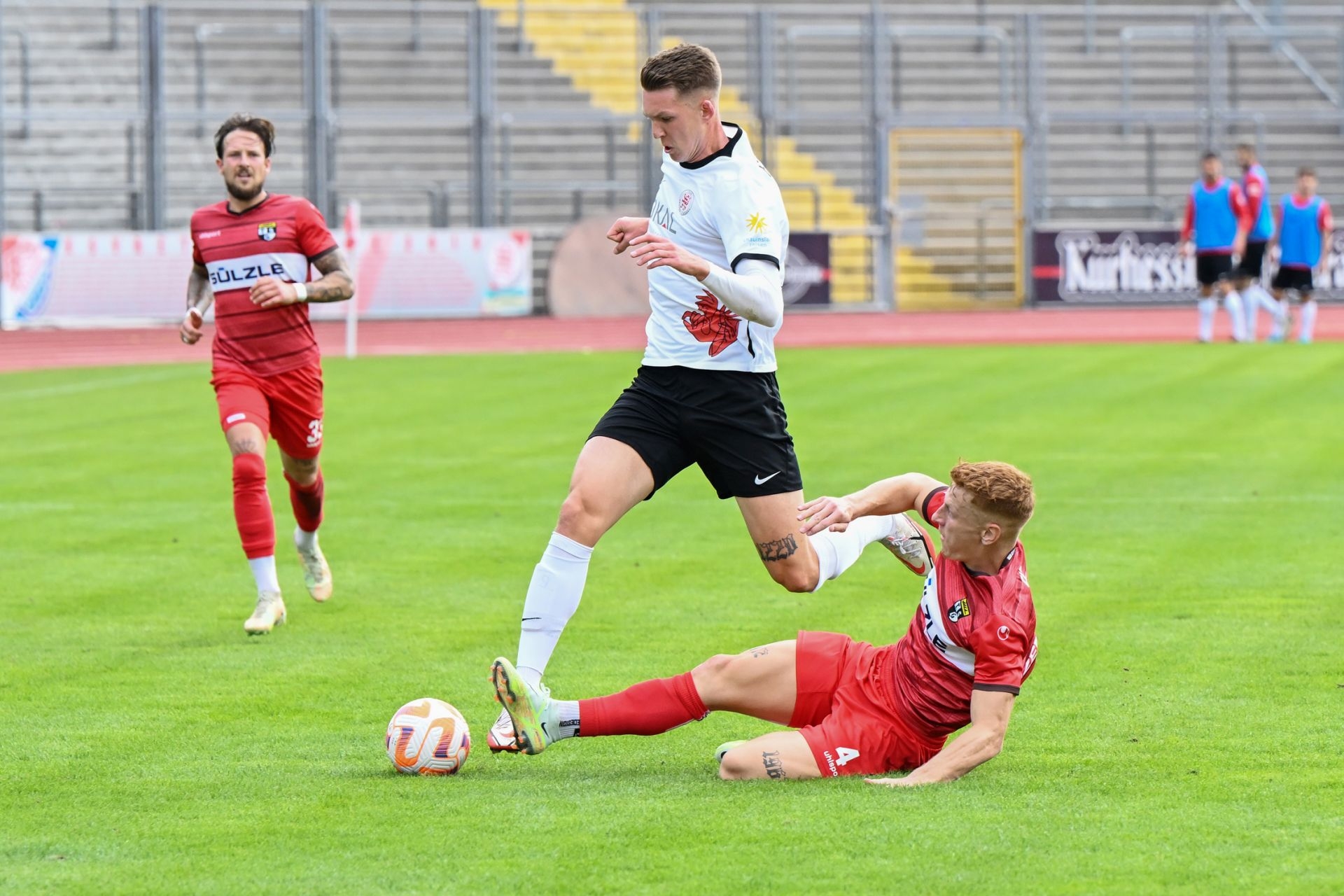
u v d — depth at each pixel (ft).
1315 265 224.53
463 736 50.19
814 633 51.11
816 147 318.86
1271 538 90.89
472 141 293.02
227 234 73.77
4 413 155.53
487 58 292.20
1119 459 120.47
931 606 47.78
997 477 46.01
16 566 86.22
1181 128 330.54
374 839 42.98
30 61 294.66
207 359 216.13
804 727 50.11
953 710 48.39
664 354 55.26
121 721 56.65
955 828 43.14
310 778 49.57
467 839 42.88
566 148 312.91
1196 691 59.52
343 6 311.27
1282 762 50.11
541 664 54.60
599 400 161.07
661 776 49.75
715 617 73.46
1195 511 99.66
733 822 44.01
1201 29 321.52
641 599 77.46
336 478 115.55
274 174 300.61
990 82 331.16
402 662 65.77
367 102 310.04
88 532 95.96
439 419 147.64
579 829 43.62
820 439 130.21
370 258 272.92
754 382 55.06
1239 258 228.63
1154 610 73.61
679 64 53.62
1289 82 336.49
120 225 289.74
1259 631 69.15
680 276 54.75
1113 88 333.83
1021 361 198.29
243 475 71.61
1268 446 126.82
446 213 295.28
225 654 67.05
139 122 295.89
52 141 291.58
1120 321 275.80
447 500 106.52
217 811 45.83
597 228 288.10
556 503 105.40
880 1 333.83
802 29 312.91
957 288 315.37
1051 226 299.17
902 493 51.90
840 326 267.59
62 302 259.60
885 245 304.91
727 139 54.95
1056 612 73.41
